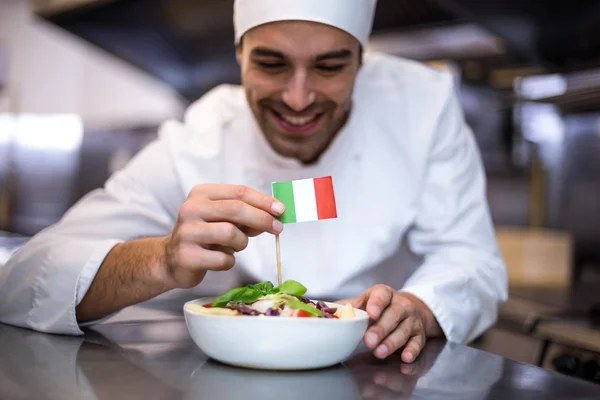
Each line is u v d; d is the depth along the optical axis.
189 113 1.47
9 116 4.85
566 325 1.60
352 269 1.33
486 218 1.36
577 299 2.17
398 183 1.35
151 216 1.29
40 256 0.98
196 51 2.88
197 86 3.21
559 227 2.93
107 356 0.79
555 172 2.92
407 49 2.46
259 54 1.08
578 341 1.42
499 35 2.01
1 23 4.93
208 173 1.36
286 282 0.78
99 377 0.68
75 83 5.07
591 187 2.82
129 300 0.93
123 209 1.27
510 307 1.85
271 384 0.68
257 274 1.32
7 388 0.63
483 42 2.27
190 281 0.86
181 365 0.74
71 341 0.88
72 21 2.64
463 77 2.38
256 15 1.06
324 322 0.70
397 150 1.36
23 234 4.17
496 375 0.77
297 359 0.71
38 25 4.97
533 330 1.61
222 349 0.72
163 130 1.41
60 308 0.92
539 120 2.86
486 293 1.18
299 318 0.69
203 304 0.80
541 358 1.53
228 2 2.25
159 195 1.33
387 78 1.40
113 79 4.92
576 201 2.87
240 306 0.75
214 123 1.40
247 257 1.32
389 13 2.16
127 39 2.78
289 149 1.21
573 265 2.88
